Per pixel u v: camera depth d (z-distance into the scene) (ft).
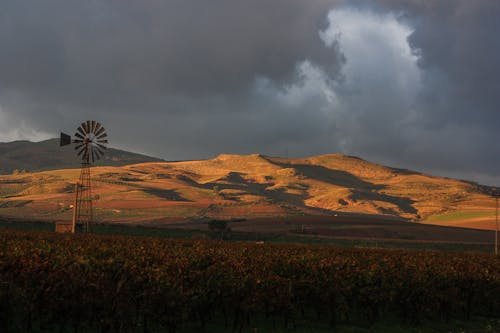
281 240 430.61
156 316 71.36
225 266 91.20
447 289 98.53
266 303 82.53
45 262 75.31
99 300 67.72
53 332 73.61
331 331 87.04
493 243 496.64
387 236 549.13
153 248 127.85
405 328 93.35
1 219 419.95
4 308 65.62
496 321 104.32
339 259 111.96
